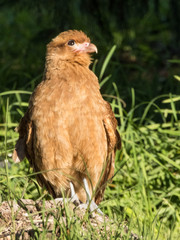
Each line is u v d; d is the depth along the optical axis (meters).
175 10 20.25
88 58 10.02
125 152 12.20
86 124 9.48
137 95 16.73
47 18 23.16
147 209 10.49
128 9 19.44
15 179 10.52
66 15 19.03
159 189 11.84
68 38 9.97
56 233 7.84
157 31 25.69
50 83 9.64
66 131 9.45
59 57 9.84
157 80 17.80
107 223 8.43
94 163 9.74
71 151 9.55
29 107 9.84
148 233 8.59
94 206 9.27
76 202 9.03
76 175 9.95
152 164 12.41
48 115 9.45
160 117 15.22
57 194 10.31
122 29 19.98
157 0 19.78
